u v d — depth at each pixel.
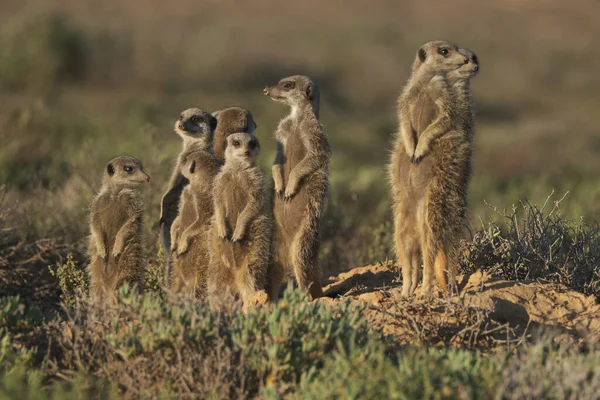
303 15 79.94
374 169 24.27
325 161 10.54
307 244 10.39
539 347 7.40
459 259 10.88
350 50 63.91
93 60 47.84
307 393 6.63
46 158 20.19
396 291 10.30
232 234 10.21
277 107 40.22
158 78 49.22
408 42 69.75
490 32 75.81
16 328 8.44
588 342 8.52
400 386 6.58
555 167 31.70
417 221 10.07
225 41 62.38
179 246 10.38
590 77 60.53
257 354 7.50
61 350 8.27
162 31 63.84
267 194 10.55
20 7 64.38
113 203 10.49
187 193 10.60
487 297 9.39
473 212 17.80
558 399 6.66
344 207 17.45
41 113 25.53
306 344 7.46
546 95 55.19
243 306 9.91
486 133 38.91
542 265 10.98
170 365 7.50
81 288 10.66
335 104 48.50
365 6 84.38
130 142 21.27
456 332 8.84
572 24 80.44
